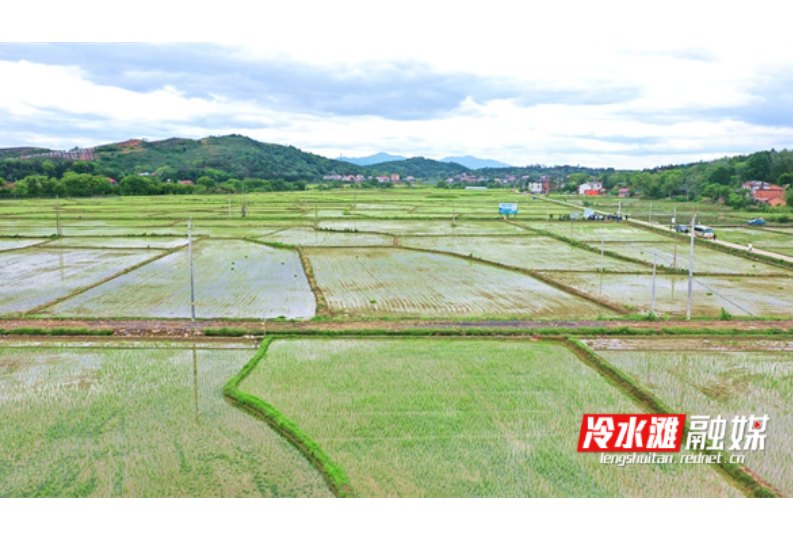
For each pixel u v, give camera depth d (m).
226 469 15.66
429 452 16.56
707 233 63.22
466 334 27.98
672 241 62.84
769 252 53.94
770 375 22.94
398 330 27.88
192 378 22.03
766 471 15.73
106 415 18.78
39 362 23.70
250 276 41.75
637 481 15.30
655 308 33.41
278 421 18.03
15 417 18.59
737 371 23.36
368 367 23.34
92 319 29.30
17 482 15.02
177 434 17.58
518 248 56.91
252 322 29.22
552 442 17.23
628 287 39.16
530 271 43.53
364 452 16.52
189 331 27.67
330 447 16.77
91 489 14.71
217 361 23.94
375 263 47.69
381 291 37.28
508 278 42.12
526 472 15.59
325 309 31.98
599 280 41.31
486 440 17.31
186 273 42.56
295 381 21.75
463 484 14.98
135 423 18.28
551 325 29.31
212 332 27.39
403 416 18.81
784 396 20.83
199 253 51.84
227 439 17.31
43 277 40.47
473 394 20.72
